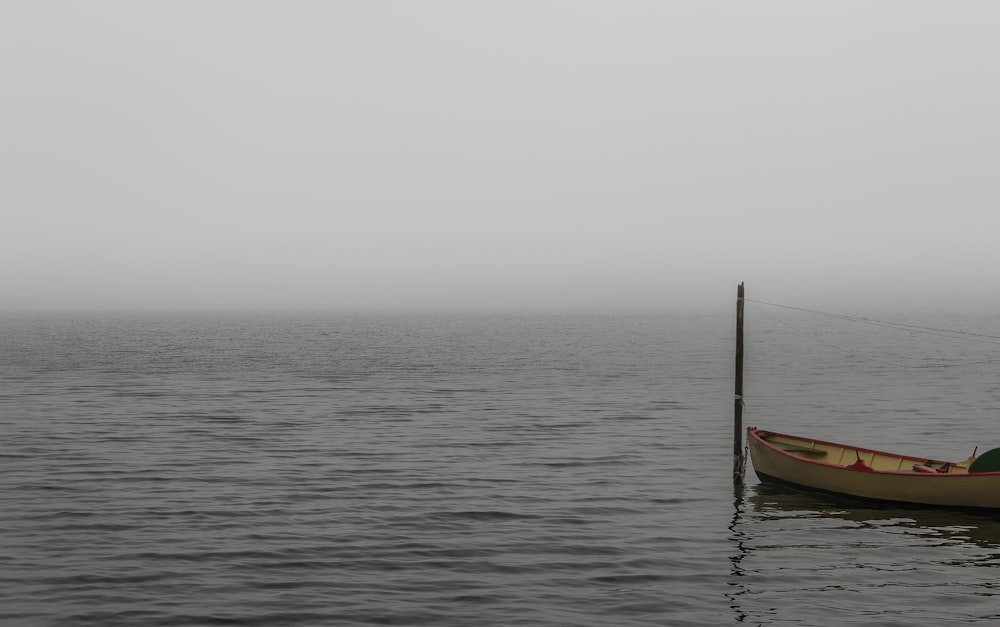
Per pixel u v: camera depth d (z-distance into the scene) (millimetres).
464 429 57375
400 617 22500
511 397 78062
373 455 46906
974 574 26641
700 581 25703
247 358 130125
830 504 35844
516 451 48469
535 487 38719
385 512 33688
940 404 74812
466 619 22406
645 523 32438
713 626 22109
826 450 40094
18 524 31391
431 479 40344
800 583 25625
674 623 22281
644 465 44438
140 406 69625
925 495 34312
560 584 25203
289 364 117812
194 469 42406
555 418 63406
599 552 28484
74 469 42188
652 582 25516
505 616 22625
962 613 23188
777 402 76688
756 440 40000
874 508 35250
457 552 28266
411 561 27250
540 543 29422
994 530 31875
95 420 60656
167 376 98188
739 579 25922
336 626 21891
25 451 47375
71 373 101312
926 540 30438
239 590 24422
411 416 64250
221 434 54375
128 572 25891
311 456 46438
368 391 82812
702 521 32875
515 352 150000
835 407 72750
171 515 32906
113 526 31188
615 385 90500
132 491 37188
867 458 39188
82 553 27812
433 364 119375
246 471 42000
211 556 27625
